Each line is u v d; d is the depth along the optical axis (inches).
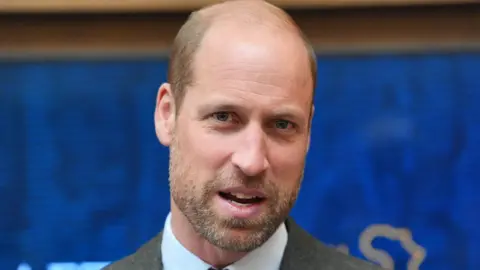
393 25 138.0
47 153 137.1
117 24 137.7
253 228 78.0
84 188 137.3
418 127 137.2
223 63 76.8
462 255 136.3
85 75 137.7
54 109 137.2
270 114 76.0
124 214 137.3
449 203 136.6
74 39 137.6
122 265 96.1
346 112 137.6
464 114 136.9
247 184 76.2
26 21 136.9
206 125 78.0
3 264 136.0
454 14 137.7
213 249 87.2
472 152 136.7
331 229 136.7
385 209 136.6
